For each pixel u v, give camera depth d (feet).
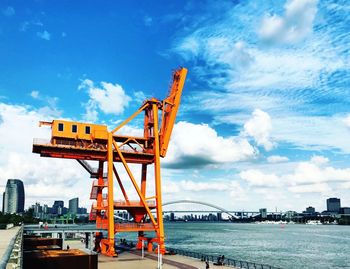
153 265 183.11
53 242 179.11
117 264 186.91
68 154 236.02
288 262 311.88
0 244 120.67
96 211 254.27
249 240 594.24
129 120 244.42
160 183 242.58
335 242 549.13
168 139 252.83
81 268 118.01
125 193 248.52
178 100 253.85
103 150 239.50
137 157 251.39
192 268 173.78
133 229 237.04
